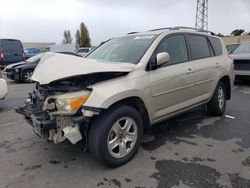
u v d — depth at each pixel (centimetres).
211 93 481
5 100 730
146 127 363
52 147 378
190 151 357
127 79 317
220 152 354
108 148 301
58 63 308
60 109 286
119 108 308
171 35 403
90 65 298
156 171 305
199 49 459
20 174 304
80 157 345
